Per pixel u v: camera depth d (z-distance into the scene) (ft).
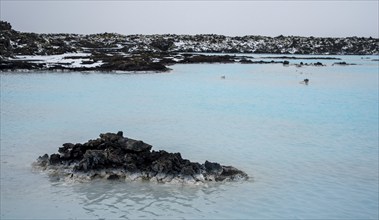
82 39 507.71
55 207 46.14
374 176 56.75
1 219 42.98
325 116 102.01
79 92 138.72
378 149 70.74
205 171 55.83
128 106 112.47
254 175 56.80
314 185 53.21
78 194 49.98
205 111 106.63
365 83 183.62
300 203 47.52
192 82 175.32
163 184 53.42
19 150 67.15
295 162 62.85
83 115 98.17
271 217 43.91
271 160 63.67
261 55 483.92
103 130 82.28
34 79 173.17
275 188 52.13
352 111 109.81
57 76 186.70
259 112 106.63
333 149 70.44
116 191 51.06
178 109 109.09
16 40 332.19
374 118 99.66
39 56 276.82
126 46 464.24
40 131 80.79
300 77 207.21
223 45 601.21
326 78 204.74
